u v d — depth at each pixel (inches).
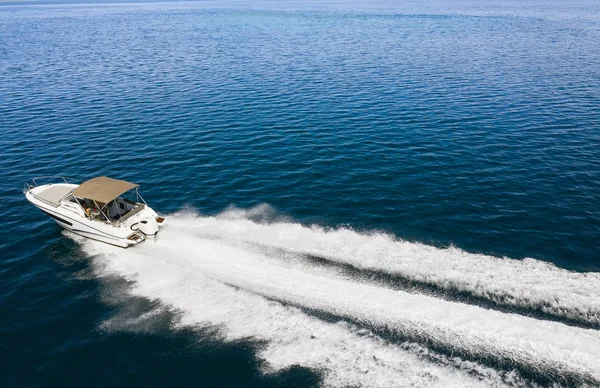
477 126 1631.4
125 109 1930.4
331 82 2361.0
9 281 834.2
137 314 726.5
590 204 1072.2
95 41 4104.3
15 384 627.2
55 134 1630.2
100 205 996.6
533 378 564.1
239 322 687.7
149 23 5930.1
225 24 5605.3
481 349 606.2
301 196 1149.7
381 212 1058.1
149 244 908.0
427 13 6348.4
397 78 2417.6
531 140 1483.8
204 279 784.9
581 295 709.3
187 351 653.9
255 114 1843.0
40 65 2918.3
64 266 872.3
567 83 2209.6
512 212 1043.9
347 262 818.2
